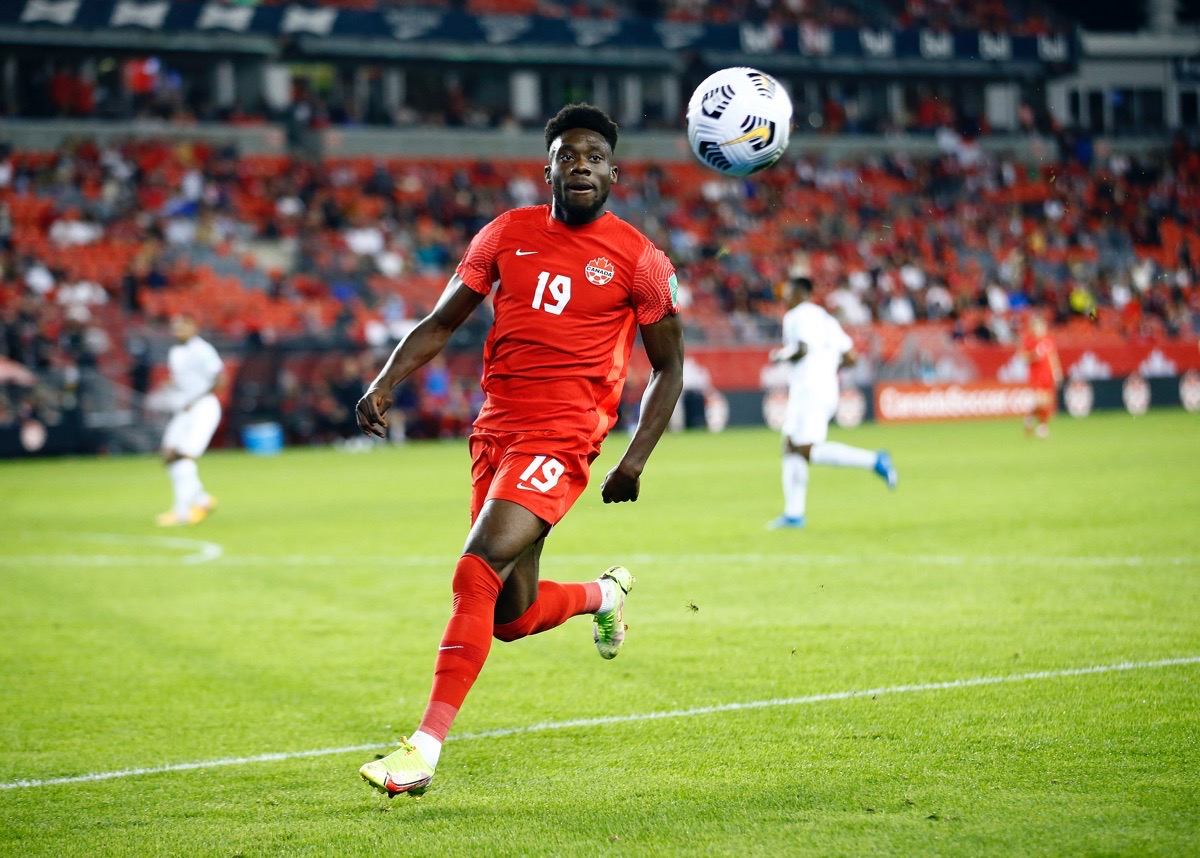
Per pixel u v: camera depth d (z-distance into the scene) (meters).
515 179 129.00
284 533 41.94
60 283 95.81
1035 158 147.88
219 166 115.81
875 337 104.38
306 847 13.23
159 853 13.18
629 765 15.84
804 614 25.53
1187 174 149.25
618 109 141.62
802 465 39.62
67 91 116.06
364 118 129.62
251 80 126.12
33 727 18.36
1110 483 50.16
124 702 19.81
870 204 136.00
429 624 25.98
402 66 126.12
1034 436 81.19
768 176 135.00
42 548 39.03
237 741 17.53
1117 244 139.75
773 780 14.96
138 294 97.50
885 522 40.12
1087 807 13.61
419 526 43.22
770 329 104.38
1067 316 124.19
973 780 14.68
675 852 12.70
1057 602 25.94
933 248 132.38
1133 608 25.12
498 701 19.38
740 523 41.28
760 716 17.92
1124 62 154.12
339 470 69.06
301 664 22.38
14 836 13.77
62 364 86.75
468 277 15.41
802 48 136.12
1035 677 19.58
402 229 116.12
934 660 21.02
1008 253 134.62
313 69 131.38
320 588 30.75
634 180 129.25
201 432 45.44
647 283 15.15
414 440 93.88
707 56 133.38
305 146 126.00
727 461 68.31
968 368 106.94
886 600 26.77
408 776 13.41
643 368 100.50
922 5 153.38
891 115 150.12
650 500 49.25
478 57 125.94
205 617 27.17
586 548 36.00
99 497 56.34
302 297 103.38
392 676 21.36
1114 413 109.00
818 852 12.53
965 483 52.00
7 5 109.88
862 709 18.05
